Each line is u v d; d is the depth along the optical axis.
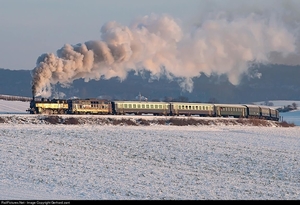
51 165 52.59
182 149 71.81
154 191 42.09
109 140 74.50
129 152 66.19
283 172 58.28
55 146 65.94
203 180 49.75
